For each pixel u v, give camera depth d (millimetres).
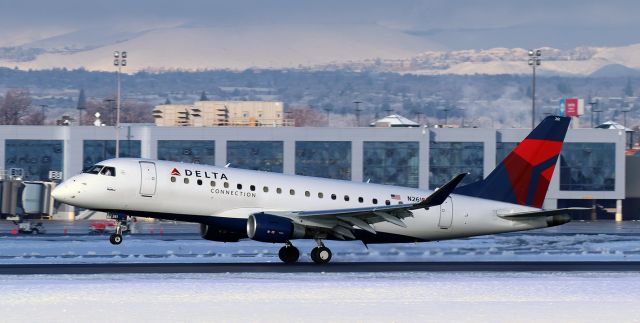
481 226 182000
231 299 124062
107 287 132125
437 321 112562
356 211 162500
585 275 154375
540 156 185125
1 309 115688
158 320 110625
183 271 152250
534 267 167125
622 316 117062
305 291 131250
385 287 136125
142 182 167375
